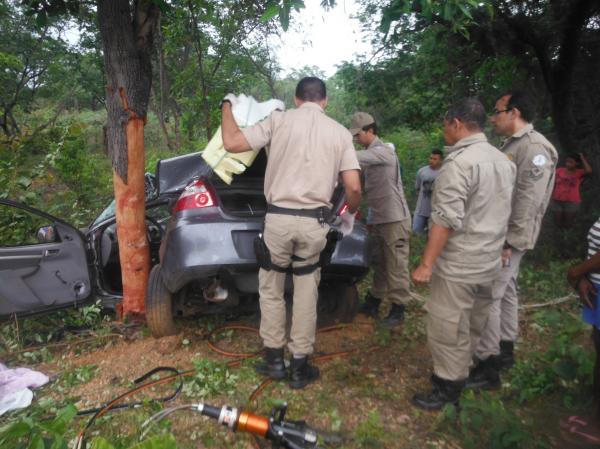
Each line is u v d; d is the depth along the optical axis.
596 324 2.48
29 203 5.75
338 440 2.49
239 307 3.86
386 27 2.88
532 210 2.88
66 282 3.88
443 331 2.65
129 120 3.65
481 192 2.50
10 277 3.69
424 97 9.38
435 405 2.74
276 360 3.05
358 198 2.96
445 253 2.62
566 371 2.85
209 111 9.38
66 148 7.57
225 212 3.29
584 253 5.93
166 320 3.58
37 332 4.07
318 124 2.84
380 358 3.41
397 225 3.81
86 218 7.10
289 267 3.00
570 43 6.89
